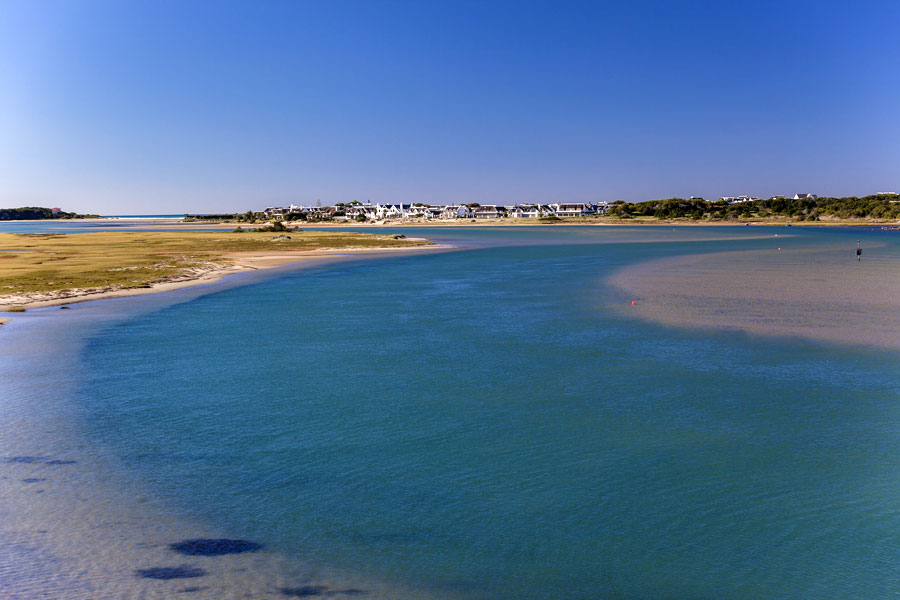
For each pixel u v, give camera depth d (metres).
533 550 11.34
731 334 28.98
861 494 13.38
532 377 22.17
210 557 11.03
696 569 10.77
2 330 31.06
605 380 21.73
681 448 15.85
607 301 39.72
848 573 10.64
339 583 10.30
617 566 10.84
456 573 10.63
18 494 13.40
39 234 154.62
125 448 15.96
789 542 11.59
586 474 14.41
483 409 18.86
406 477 14.30
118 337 29.41
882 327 30.22
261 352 26.27
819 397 19.69
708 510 12.77
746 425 17.38
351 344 27.70
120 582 10.23
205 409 18.94
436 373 22.80
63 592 9.94
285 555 11.13
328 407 19.11
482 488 13.76
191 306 39.00
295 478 14.25
